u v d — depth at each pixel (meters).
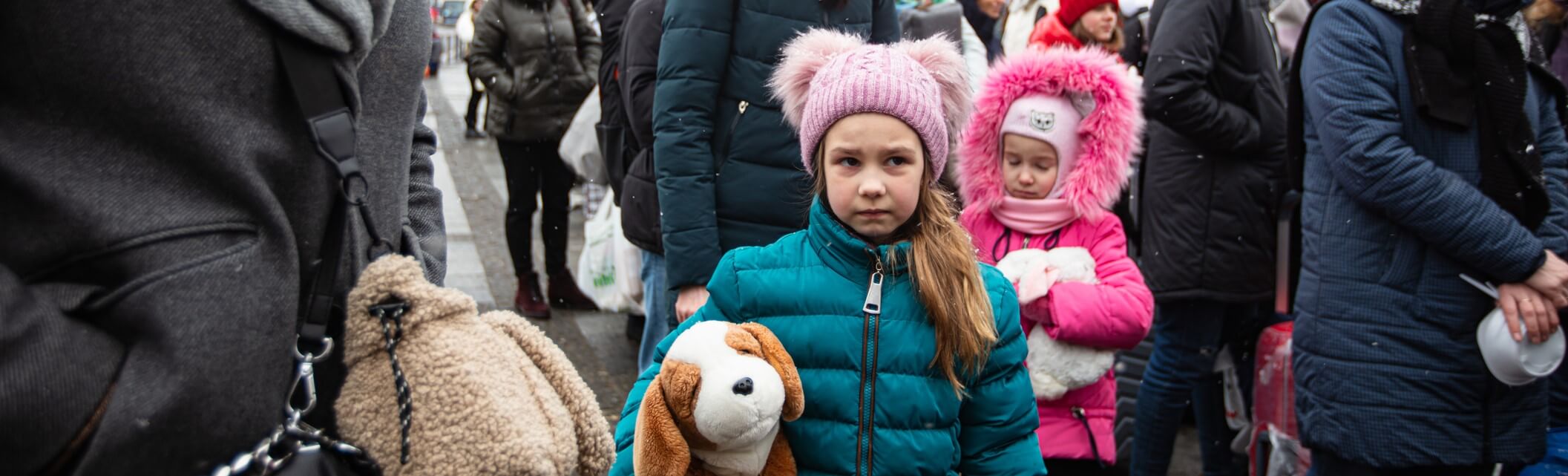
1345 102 2.99
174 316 1.26
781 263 2.16
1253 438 4.14
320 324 1.44
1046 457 3.12
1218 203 3.98
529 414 1.46
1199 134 3.93
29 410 1.17
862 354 2.08
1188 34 3.91
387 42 1.59
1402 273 3.01
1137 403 4.15
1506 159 2.93
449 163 10.62
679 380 1.83
